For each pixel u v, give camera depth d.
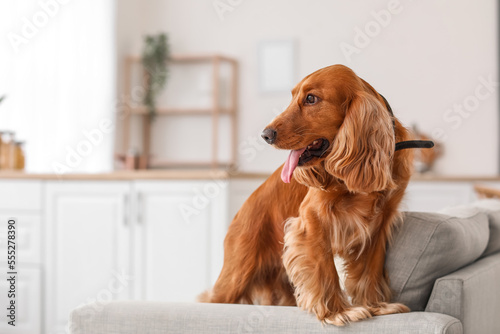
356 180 1.38
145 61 5.35
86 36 4.83
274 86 5.41
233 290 1.66
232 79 5.46
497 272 1.79
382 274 1.60
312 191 1.52
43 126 4.45
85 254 3.52
